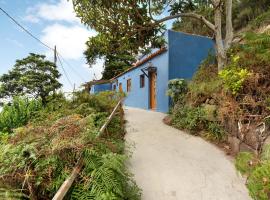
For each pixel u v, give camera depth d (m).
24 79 17.80
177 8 8.10
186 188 3.61
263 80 4.98
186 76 10.51
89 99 7.47
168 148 5.37
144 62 13.20
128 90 17.12
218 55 7.04
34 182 2.56
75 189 2.56
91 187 2.59
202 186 3.65
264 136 4.19
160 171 4.17
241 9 16.33
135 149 5.32
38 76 18.61
